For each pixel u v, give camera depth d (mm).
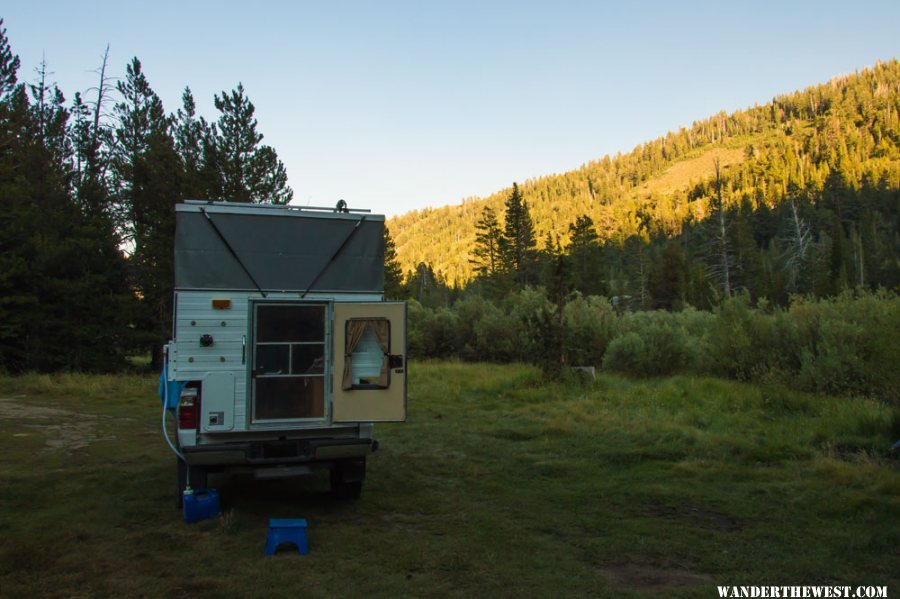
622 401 12586
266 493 6574
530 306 23812
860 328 12297
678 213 128000
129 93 26062
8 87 24297
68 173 24156
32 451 8445
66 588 3896
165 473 7266
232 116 24125
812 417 10570
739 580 4164
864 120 189750
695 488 6621
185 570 4246
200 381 5477
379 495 6430
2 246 20953
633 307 56031
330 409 5699
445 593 3900
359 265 6004
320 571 4266
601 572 4340
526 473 7398
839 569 4344
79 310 21625
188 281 5527
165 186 22281
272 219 5820
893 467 7160
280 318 5715
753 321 15141
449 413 12031
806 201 97812
